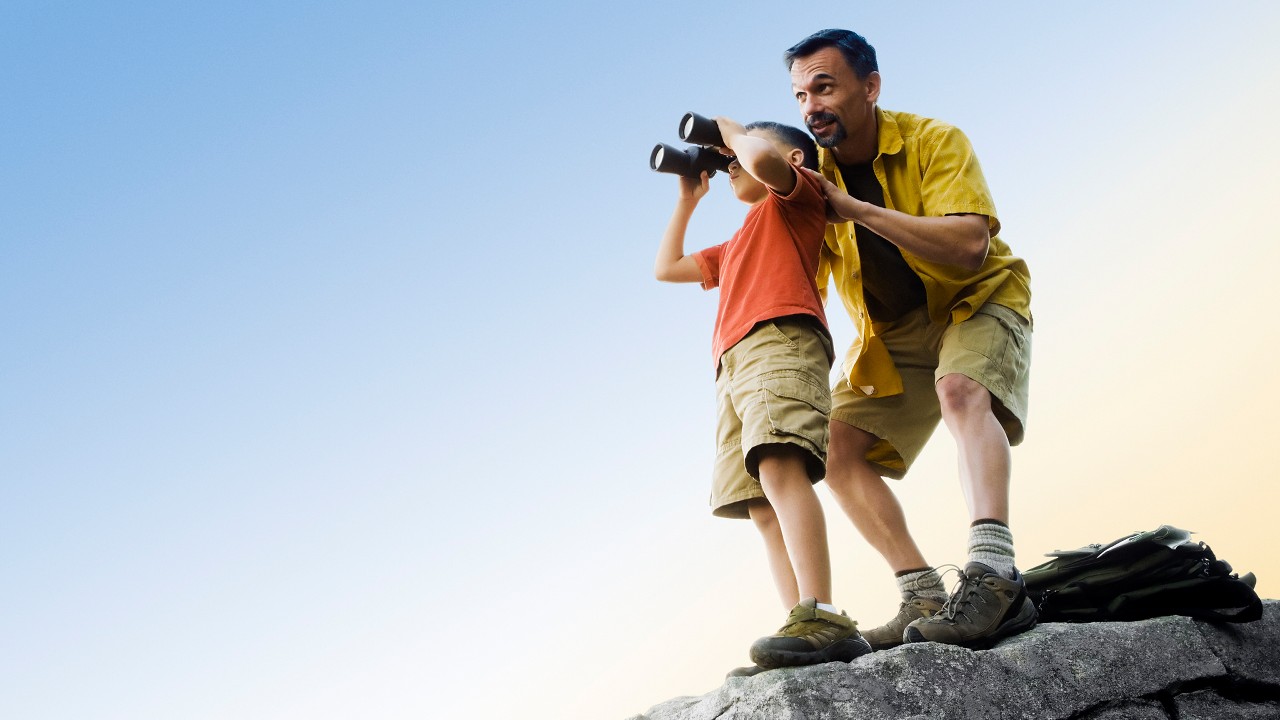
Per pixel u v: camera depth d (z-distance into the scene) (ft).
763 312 8.21
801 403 7.77
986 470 8.11
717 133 9.37
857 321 9.75
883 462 9.84
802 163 9.04
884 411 9.68
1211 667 7.86
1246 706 7.91
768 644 6.86
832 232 9.70
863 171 9.52
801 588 7.34
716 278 10.41
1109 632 7.64
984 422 8.36
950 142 8.94
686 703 7.86
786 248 8.50
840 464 9.66
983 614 7.40
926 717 6.59
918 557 9.26
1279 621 8.56
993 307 8.95
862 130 9.27
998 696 6.88
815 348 8.19
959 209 8.51
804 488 7.70
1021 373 8.96
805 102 9.20
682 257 10.67
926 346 9.61
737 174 9.43
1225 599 8.18
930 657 6.85
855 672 6.61
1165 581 8.27
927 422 9.83
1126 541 8.41
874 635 8.90
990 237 8.73
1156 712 7.48
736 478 8.64
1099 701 7.25
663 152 10.23
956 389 8.54
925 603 8.86
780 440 7.58
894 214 8.43
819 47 9.19
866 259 9.43
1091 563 8.46
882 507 9.47
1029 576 8.59
